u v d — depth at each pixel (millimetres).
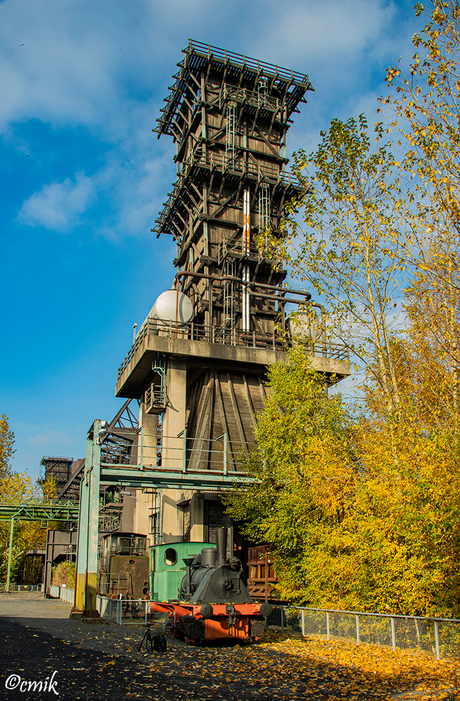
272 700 10406
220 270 46094
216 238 46156
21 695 9820
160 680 11844
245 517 27453
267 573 26062
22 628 20656
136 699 10016
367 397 21156
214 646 17281
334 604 19625
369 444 19453
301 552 23000
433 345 19219
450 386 18094
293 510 23000
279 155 49875
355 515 19641
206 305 44531
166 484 27672
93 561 24656
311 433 23844
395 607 17609
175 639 18891
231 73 49281
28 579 73750
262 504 26531
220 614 17016
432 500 16438
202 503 32812
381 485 17719
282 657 15266
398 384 20219
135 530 43406
